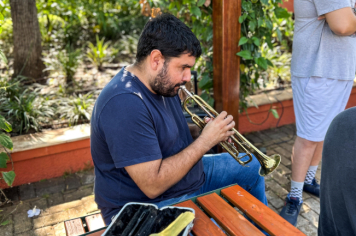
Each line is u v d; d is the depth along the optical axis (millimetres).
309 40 2176
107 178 1607
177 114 1716
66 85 4023
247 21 2836
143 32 1480
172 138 1578
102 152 1544
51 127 3238
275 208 2578
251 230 1326
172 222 1311
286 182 2895
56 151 2939
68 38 5461
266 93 3807
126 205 1429
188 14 3322
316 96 2199
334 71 2143
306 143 2307
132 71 1531
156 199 1614
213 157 1977
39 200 2734
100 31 5945
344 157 1096
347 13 1958
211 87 3041
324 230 1271
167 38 1404
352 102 4051
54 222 2482
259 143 3549
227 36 2645
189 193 1711
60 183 2951
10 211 2609
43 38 5332
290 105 3863
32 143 2861
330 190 1164
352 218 1095
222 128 1565
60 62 4262
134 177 1424
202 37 3059
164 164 1468
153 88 1497
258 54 2936
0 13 3145
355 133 1080
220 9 2592
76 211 2598
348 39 2109
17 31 3957
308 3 2125
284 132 3779
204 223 1363
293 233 1312
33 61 4090
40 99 3510
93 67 4699
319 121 2227
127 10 6242
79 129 3131
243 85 3229
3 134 2393
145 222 1337
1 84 3496
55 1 5152
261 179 1940
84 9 5805
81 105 3434
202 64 3443
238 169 1932
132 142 1389
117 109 1395
